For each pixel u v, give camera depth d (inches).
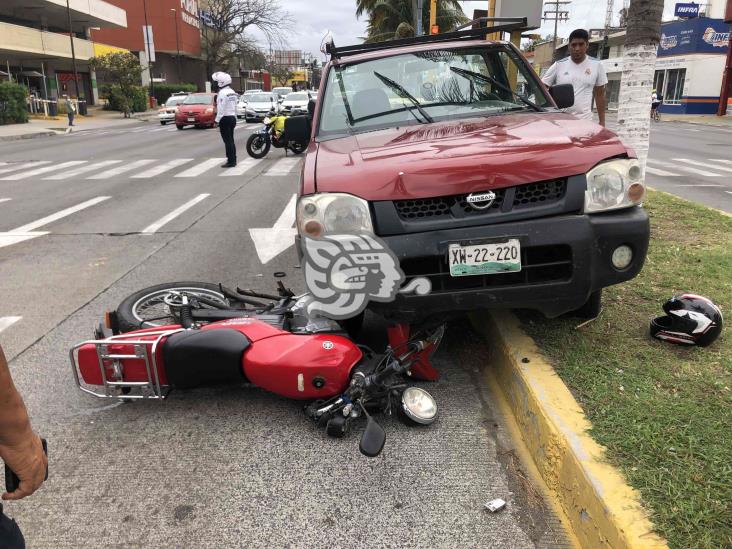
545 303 124.4
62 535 97.3
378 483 108.1
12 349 166.9
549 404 111.9
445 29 1360.7
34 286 221.6
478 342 162.4
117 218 341.4
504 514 99.7
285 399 138.2
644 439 100.0
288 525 98.3
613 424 104.6
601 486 89.5
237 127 1150.3
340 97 174.7
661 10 239.6
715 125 1337.4
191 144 814.5
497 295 121.6
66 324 184.1
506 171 120.5
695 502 85.6
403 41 191.2
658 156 668.1
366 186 121.6
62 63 1845.5
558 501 102.3
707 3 1739.7
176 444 121.5
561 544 93.1
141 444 121.7
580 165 122.6
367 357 129.7
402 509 101.3
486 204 120.0
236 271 235.1
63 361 158.7
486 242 118.7
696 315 132.9
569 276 121.9
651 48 242.8
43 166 589.6
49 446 121.3
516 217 120.2
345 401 120.5
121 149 761.6
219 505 103.4
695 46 1631.4
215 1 2748.5
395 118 167.5
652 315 153.6
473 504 102.3
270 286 214.4
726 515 83.2
